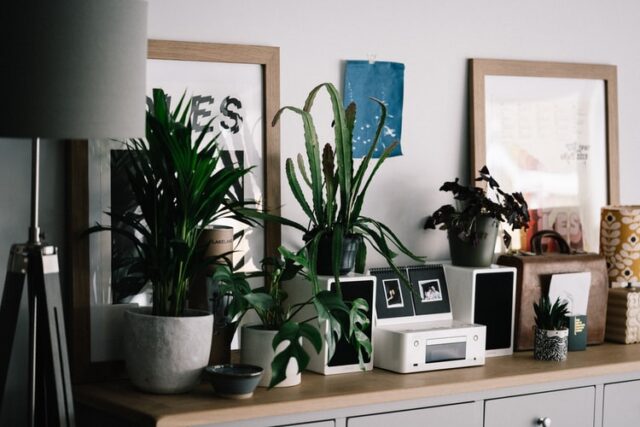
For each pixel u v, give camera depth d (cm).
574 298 307
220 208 265
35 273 203
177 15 261
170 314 237
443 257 312
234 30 270
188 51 260
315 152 262
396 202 301
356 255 271
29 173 244
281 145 279
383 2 296
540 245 316
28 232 226
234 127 269
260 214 257
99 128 190
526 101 323
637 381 295
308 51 283
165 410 219
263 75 274
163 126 229
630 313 317
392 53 298
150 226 237
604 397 288
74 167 244
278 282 253
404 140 302
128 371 238
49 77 185
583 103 336
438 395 252
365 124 293
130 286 253
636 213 322
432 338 268
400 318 280
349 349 264
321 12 285
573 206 334
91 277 248
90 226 247
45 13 184
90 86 188
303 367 234
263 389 242
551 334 287
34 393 212
